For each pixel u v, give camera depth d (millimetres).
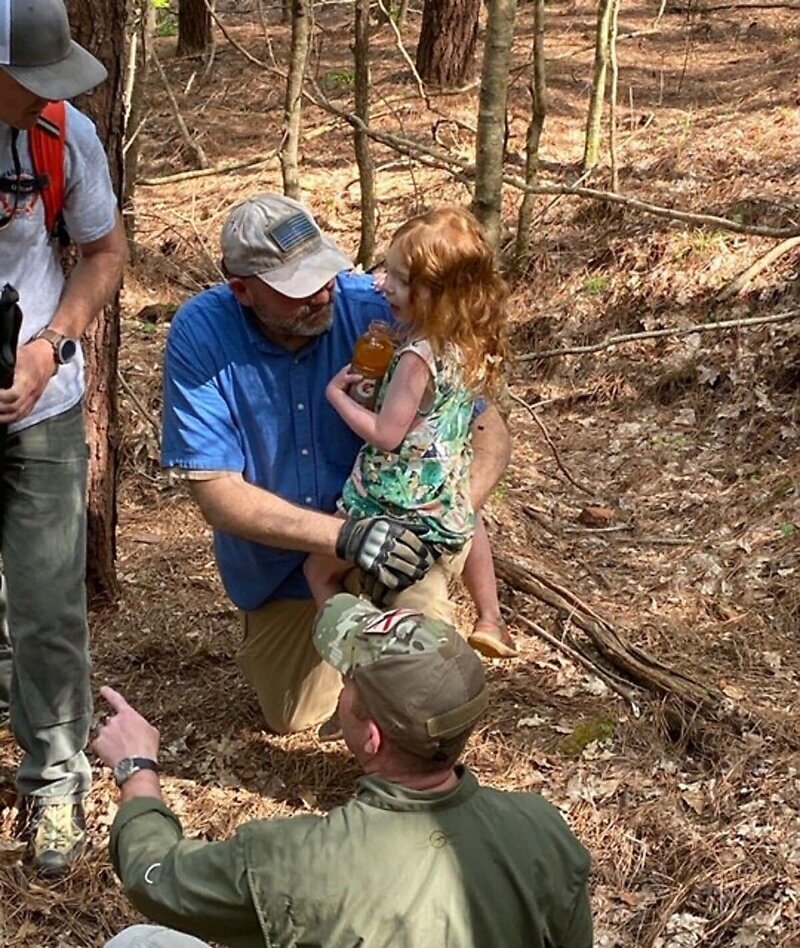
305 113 12422
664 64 12047
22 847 3426
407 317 3316
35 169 3043
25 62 2812
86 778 3500
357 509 3475
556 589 4785
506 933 1999
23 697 3369
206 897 2045
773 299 7461
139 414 6398
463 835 2012
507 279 8484
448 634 2080
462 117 11523
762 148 9062
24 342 3137
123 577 5055
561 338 7965
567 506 6223
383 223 9734
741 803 3758
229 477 3453
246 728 4051
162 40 16672
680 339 7480
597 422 7230
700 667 4547
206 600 4895
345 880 1975
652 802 3773
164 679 4344
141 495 5973
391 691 2004
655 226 8312
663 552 5645
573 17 14164
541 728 4098
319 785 3803
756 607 5027
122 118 4297
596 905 3439
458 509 3469
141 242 9688
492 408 3697
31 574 3273
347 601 2213
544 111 8180
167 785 3787
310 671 3826
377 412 3396
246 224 3219
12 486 3244
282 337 3457
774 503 5875
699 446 6727
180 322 3465
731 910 3365
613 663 4418
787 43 12008
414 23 15344
